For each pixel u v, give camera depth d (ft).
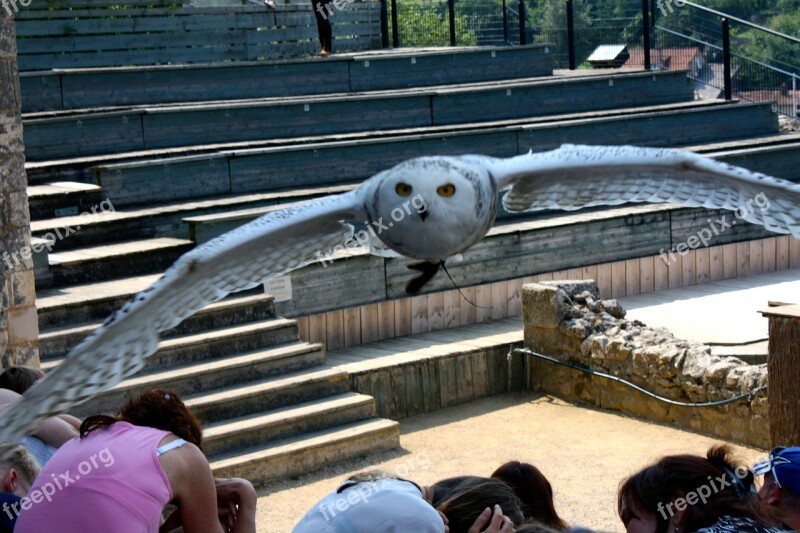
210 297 11.16
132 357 10.94
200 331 43.29
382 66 75.05
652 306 56.80
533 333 49.26
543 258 56.65
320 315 49.42
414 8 93.04
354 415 41.83
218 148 59.98
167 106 63.52
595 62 85.61
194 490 15.56
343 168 61.05
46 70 67.82
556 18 92.43
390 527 14.08
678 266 61.57
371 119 67.87
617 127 69.77
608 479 37.88
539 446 41.91
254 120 63.67
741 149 71.61
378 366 45.29
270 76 70.38
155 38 73.26
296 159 59.41
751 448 40.60
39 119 56.49
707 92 83.87
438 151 63.62
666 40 85.46
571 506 35.35
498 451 41.37
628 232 59.57
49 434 21.17
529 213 59.93
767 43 83.92
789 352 31.58
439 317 53.31
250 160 57.82
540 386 49.14
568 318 48.16
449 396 47.39
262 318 45.29
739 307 55.77
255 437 39.17
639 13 86.02
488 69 79.41
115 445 15.37
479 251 54.34
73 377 10.65
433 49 83.56
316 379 42.29
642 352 44.75
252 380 42.01
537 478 18.29
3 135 34.53
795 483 16.29
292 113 64.95
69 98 63.36
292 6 79.87
